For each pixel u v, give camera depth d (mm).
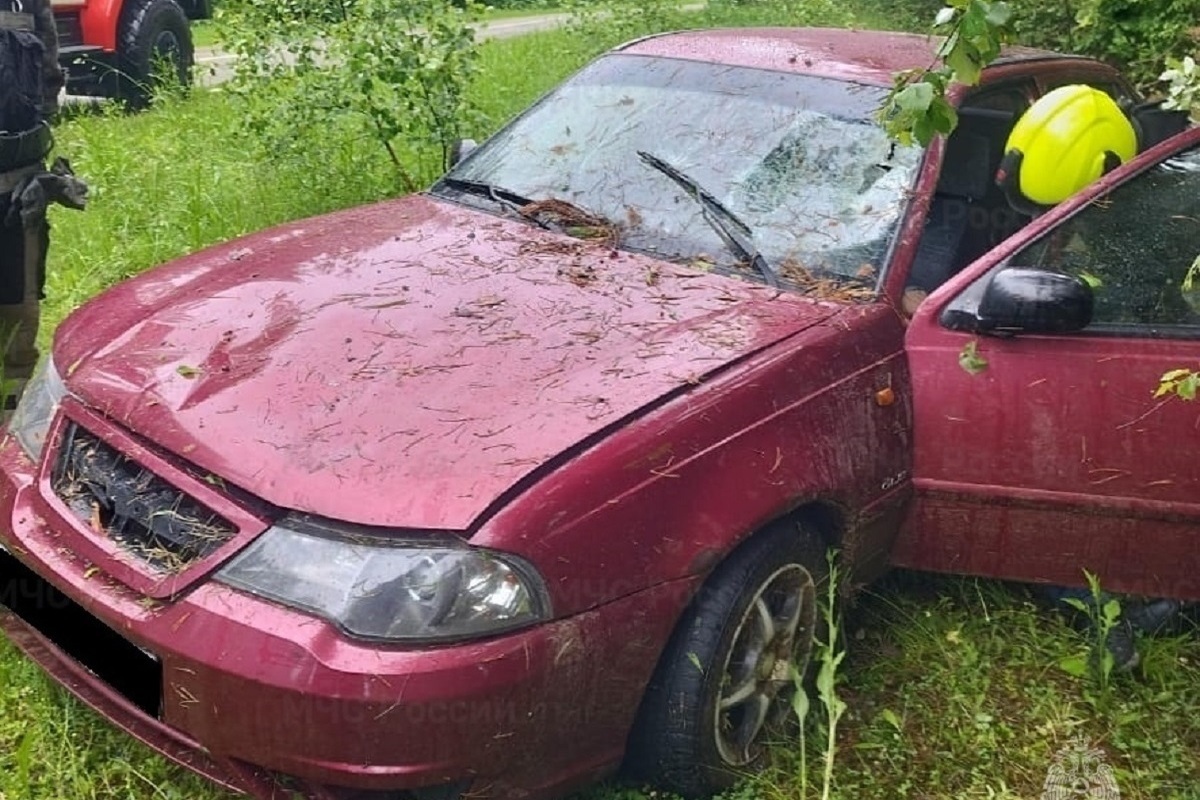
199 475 2580
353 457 2523
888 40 4367
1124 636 3562
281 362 2812
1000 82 4074
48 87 3771
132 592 2539
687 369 2855
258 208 6453
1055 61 4457
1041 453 3234
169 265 3531
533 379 2768
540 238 3559
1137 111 4594
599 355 2885
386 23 6695
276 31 6902
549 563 2459
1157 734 3326
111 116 8852
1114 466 3223
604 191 3729
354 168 6785
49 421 2949
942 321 3291
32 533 2756
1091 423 3207
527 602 2432
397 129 6781
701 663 2779
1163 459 3211
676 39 4340
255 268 3352
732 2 11641
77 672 2775
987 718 3289
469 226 3650
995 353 3229
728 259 3426
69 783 2873
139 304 3213
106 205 6434
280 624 2371
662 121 3908
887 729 3252
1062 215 3416
